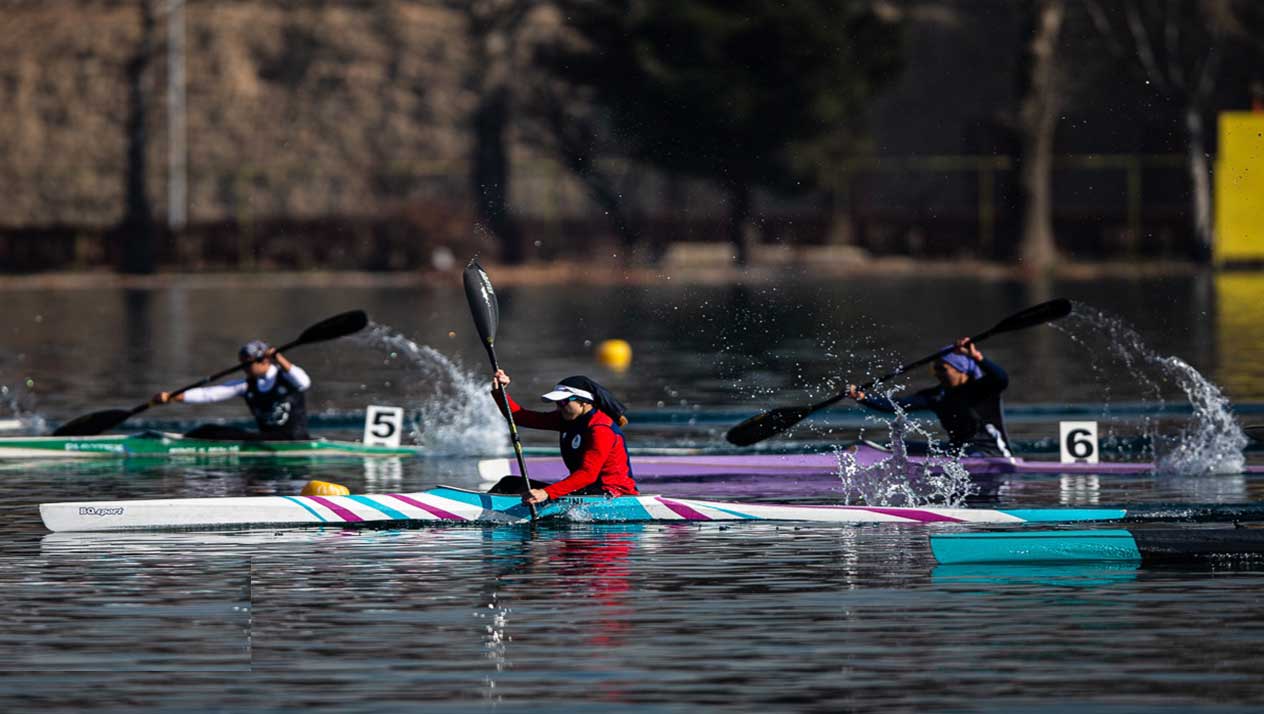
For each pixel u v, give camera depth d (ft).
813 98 531.50
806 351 329.31
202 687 92.58
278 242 617.62
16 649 100.37
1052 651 98.22
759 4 518.78
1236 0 603.67
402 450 194.49
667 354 327.88
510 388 264.52
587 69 549.13
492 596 113.50
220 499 142.10
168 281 586.04
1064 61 602.44
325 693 91.35
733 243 586.45
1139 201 632.79
